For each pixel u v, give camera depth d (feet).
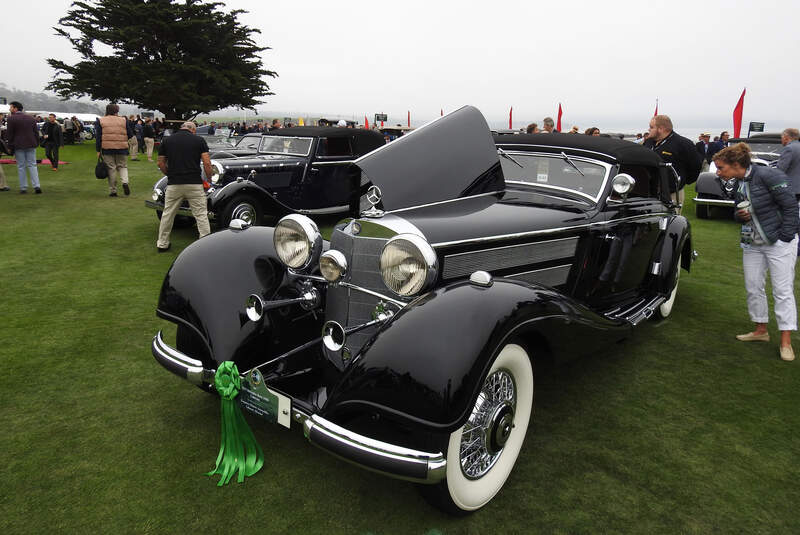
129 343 12.48
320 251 9.09
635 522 7.14
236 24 128.88
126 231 24.50
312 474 7.98
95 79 119.34
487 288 7.11
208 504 7.27
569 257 10.55
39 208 29.37
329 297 8.94
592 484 7.92
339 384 6.73
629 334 9.93
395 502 7.43
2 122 76.64
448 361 6.17
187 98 116.37
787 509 7.48
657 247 13.88
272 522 6.96
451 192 9.80
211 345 8.28
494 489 7.41
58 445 8.51
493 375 7.17
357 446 6.15
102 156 33.35
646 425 9.64
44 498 7.29
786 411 10.24
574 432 9.35
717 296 17.58
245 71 131.23
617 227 11.56
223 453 8.11
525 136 12.73
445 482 6.54
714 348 13.30
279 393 7.25
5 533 6.63
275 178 25.02
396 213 8.80
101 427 9.06
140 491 7.49
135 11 116.16
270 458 8.37
